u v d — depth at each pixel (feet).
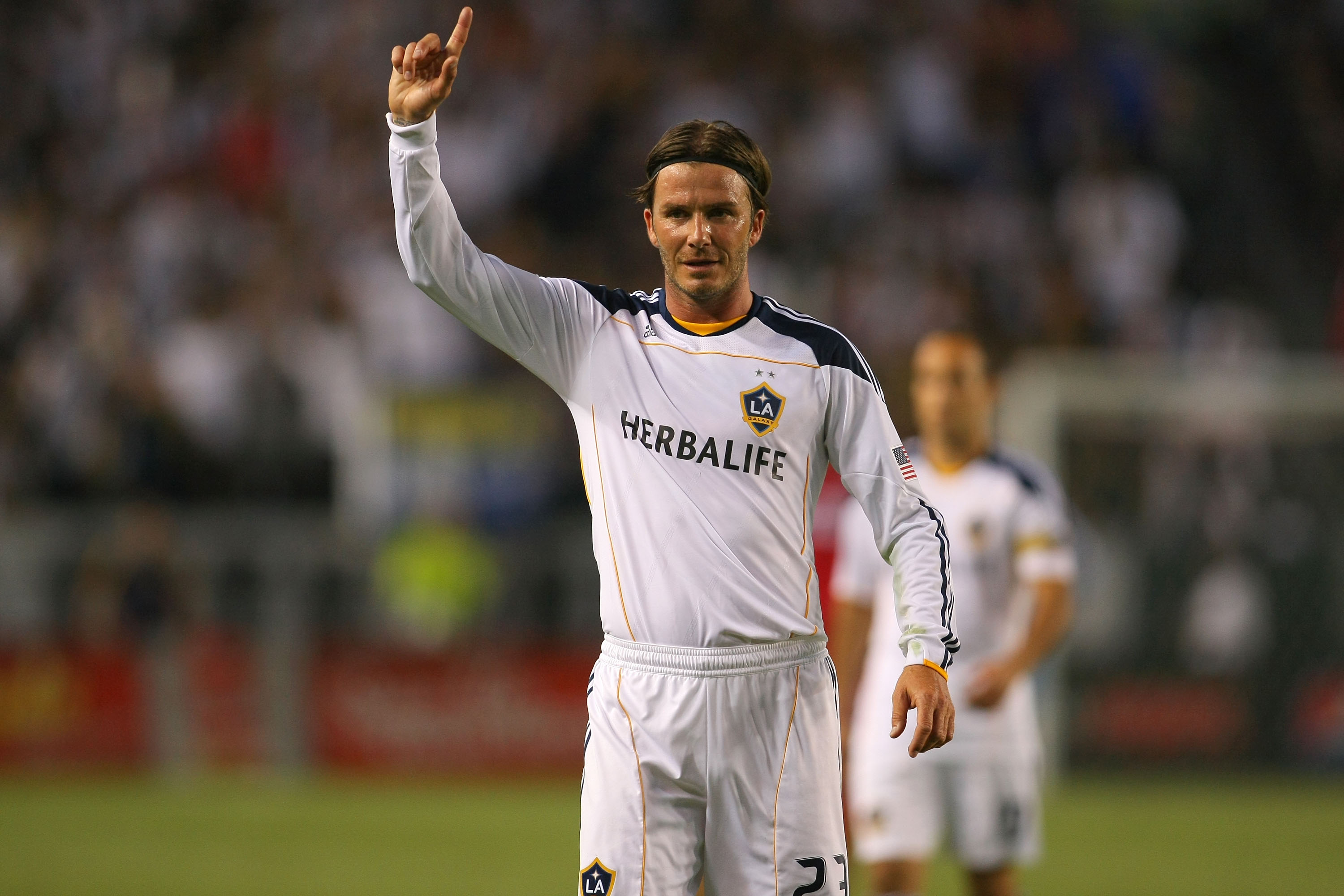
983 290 193.57
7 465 156.46
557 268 189.67
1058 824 117.70
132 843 105.50
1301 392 148.97
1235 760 144.66
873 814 63.57
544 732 143.33
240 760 140.15
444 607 146.41
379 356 171.01
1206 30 231.91
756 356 41.88
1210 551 147.02
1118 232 203.31
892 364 178.91
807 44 210.79
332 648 142.82
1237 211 215.92
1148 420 148.87
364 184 191.62
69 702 138.00
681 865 41.24
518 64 202.49
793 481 41.73
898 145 205.46
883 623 64.69
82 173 187.32
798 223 193.36
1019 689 66.18
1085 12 224.53
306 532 146.92
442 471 150.82
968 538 66.69
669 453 41.45
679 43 209.26
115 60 197.88
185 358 166.40
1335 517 148.36
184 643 141.28
